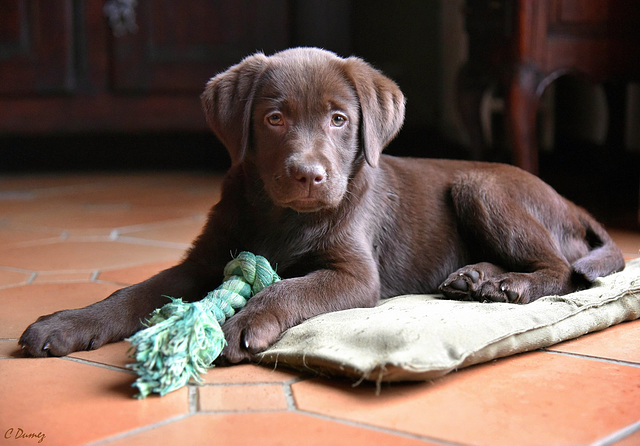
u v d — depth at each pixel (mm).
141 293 880
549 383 769
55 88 2068
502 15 1362
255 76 920
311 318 853
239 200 941
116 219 1522
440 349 772
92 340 839
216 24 2111
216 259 934
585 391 754
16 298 1005
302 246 922
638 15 1362
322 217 921
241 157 910
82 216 1560
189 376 767
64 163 2504
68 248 1270
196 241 949
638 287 920
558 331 844
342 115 911
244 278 873
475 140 1491
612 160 1757
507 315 832
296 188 864
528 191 1018
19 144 2494
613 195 1624
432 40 2424
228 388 762
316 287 874
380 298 985
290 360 790
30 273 1120
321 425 703
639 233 1291
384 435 690
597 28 1356
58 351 822
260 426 702
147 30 2082
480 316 822
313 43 2156
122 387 765
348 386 764
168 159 2582
